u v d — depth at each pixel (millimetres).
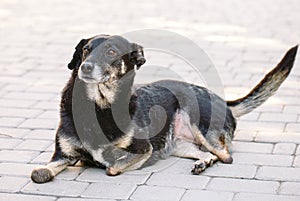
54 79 8734
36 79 8734
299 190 5242
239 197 5117
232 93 8102
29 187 5340
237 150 6199
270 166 5777
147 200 5090
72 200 5094
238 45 10531
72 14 13164
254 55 9891
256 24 12039
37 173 5398
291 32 11328
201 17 12711
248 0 14617
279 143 6363
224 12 13227
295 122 6973
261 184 5383
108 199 5109
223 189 5289
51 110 7445
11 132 6711
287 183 5395
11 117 7191
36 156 6055
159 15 12906
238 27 11812
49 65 9453
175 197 5137
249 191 5242
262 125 6898
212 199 5090
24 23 12320
